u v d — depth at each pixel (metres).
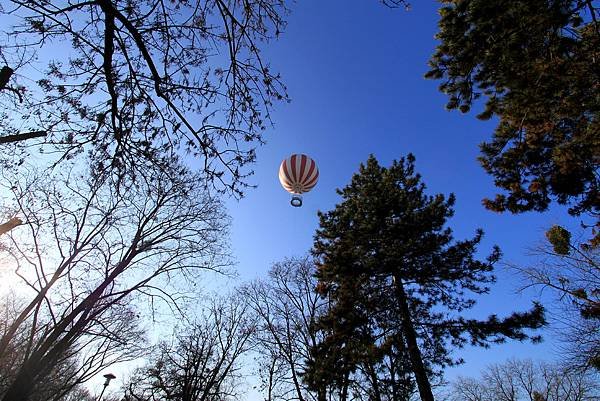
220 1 4.99
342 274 16.89
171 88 5.30
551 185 9.30
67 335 13.55
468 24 8.92
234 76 5.47
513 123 9.73
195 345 27.39
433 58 10.11
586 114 8.41
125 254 15.57
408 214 17.89
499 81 9.35
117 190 6.06
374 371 16.22
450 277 16.12
